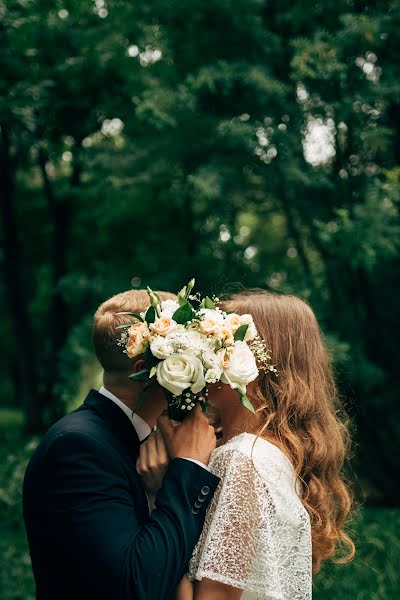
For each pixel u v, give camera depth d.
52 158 7.47
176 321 1.89
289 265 7.80
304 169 5.68
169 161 5.96
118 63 5.98
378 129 5.35
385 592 4.52
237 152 5.66
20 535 5.31
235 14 5.62
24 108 5.39
